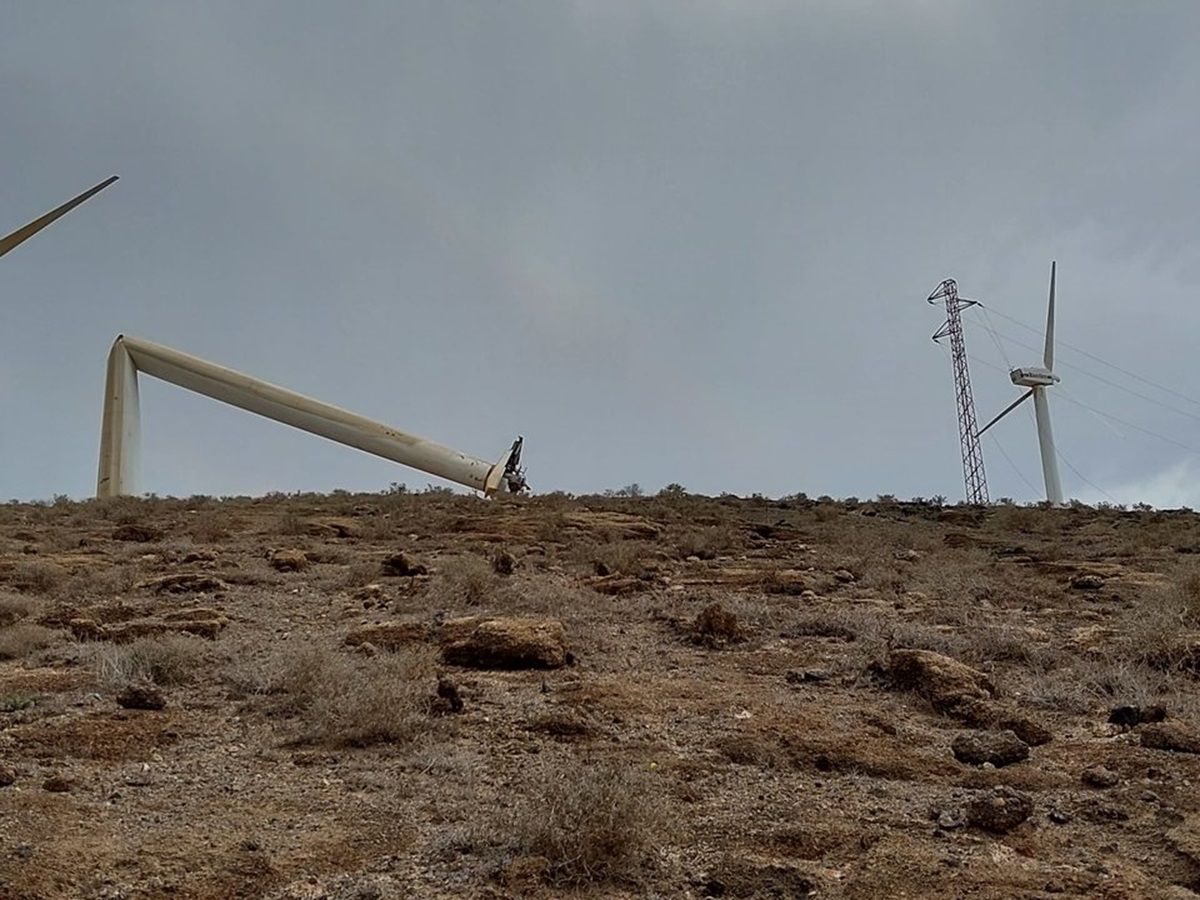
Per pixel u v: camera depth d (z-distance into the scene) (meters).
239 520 23.52
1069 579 15.55
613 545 18.02
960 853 5.34
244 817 5.89
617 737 7.44
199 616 11.75
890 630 10.90
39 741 7.21
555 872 5.02
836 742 7.27
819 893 4.83
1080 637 10.73
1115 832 5.67
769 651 10.47
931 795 6.30
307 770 6.79
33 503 31.66
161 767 6.81
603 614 12.10
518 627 9.95
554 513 24.36
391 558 15.34
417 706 8.07
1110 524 26.38
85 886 4.85
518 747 7.21
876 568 16.16
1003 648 10.08
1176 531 23.48
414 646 10.40
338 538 20.55
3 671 9.48
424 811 6.00
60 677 9.16
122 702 8.30
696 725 7.77
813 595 13.55
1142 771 6.59
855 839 5.53
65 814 5.82
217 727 7.80
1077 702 8.34
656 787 6.22
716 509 27.17
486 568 14.58
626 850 5.17
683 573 15.93
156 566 15.99
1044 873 5.06
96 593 13.70
